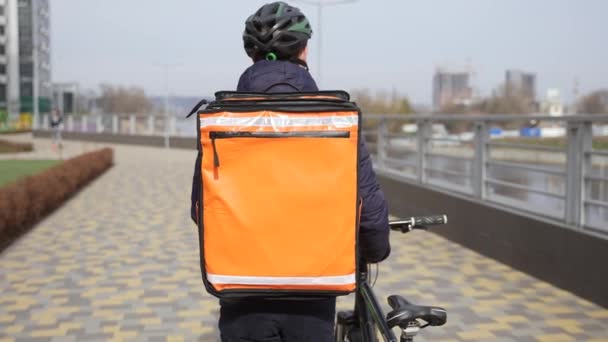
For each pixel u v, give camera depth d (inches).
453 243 302.2
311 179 77.9
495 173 355.3
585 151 206.8
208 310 201.8
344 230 78.4
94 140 1846.7
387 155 443.5
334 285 79.1
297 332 83.4
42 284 234.7
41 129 2220.7
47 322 189.9
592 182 212.5
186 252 292.7
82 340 174.4
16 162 919.0
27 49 3794.3
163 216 402.6
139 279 241.8
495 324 183.2
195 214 86.7
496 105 3612.2
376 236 84.3
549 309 195.2
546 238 223.3
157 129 1569.9
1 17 3590.1
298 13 89.0
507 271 243.8
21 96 3779.5
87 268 260.5
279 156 78.1
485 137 282.2
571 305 198.1
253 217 78.2
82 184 578.2
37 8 3914.9
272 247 78.3
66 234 339.9
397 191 386.6
